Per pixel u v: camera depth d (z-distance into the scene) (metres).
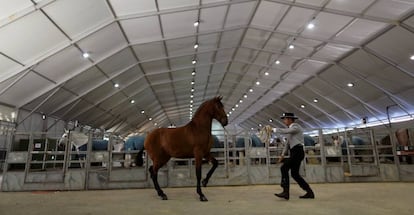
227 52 12.80
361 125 15.92
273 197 4.26
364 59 10.34
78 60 8.94
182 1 7.55
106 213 3.14
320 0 7.54
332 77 12.84
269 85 17.16
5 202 4.07
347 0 7.32
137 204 3.73
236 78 17.25
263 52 12.23
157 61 11.91
